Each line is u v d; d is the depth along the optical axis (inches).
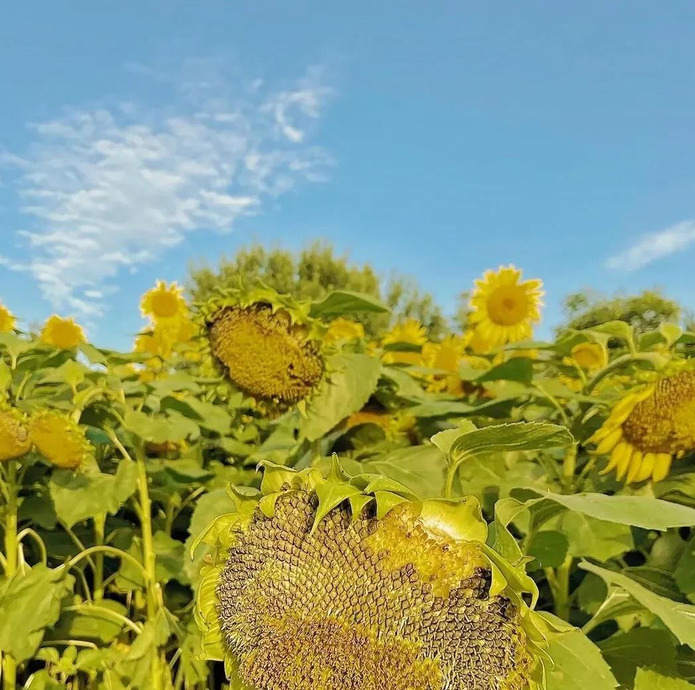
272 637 21.4
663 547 36.9
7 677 37.1
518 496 29.1
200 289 432.5
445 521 21.3
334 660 20.3
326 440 48.6
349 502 22.2
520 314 72.7
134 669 37.8
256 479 52.8
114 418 43.7
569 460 40.4
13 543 39.4
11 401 42.6
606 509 22.3
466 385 60.9
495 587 19.3
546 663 19.9
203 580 25.8
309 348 39.7
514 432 23.9
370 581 20.8
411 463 37.3
